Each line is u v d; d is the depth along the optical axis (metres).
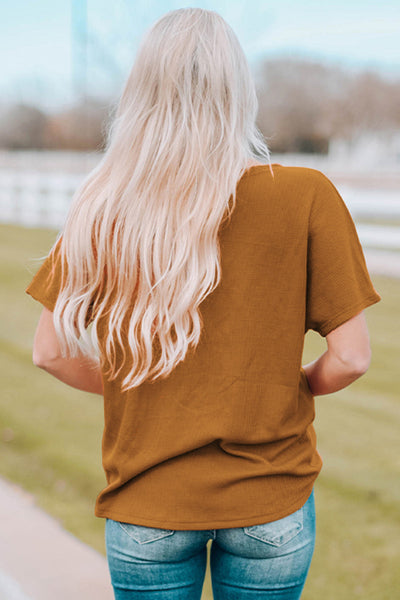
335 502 3.03
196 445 1.25
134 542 1.29
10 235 12.54
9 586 2.33
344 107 30.61
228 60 1.25
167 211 1.23
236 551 1.29
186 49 1.23
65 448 3.71
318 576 2.48
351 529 2.80
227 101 1.25
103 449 1.39
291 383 1.28
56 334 1.39
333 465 3.42
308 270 1.28
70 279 1.31
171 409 1.27
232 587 1.32
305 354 5.55
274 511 1.26
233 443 1.26
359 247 1.29
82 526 2.87
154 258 1.22
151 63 1.25
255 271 1.25
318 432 3.88
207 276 1.22
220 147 1.24
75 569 2.46
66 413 4.29
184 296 1.22
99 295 1.31
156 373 1.27
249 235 1.25
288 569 1.29
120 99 1.31
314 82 29.50
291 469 1.28
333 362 1.30
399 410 4.25
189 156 1.22
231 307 1.25
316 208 1.25
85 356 1.43
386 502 3.02
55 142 37.44
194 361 1.26
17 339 6.16
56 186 16.11
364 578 2.46
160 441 1.27
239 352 1.25
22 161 23.05
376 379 4.85
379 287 7.68
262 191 1.25
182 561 1.32
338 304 1.26
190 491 1.26
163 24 1.27
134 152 1.25
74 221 1.29
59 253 1.34
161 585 1.31
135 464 1.28
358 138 31.45
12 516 2.87
